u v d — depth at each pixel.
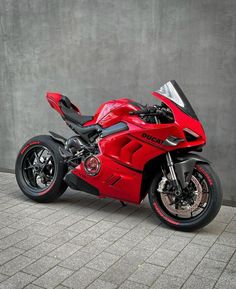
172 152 3.58
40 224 3.60
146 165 3.64
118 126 3.72
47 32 4.97
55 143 4.16
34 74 5.18
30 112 5.31
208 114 4.15
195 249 3.12
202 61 4.08
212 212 3.32
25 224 3.59
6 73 5.38
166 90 3.54
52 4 4.86
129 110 3.68
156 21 4.23
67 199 4.33
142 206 4.14
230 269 2.81
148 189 3.78
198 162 3.43
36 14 5.00
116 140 3.66
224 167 4.16
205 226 3.60
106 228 3.53
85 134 4.00
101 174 3.79
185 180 3.40
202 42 4.05
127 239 3.30
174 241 3.27
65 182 4.07
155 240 3.29
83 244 3.19
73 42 4.80
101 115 3.90
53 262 2.88
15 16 5.15
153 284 2.60
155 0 4.20
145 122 3.57
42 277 2.67
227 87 4.02
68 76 4.93
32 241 3.23
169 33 4.19
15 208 4.02
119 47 4.50
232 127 4.05
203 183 3.56
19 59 5.25
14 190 4.65
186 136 3.41
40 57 5.09
